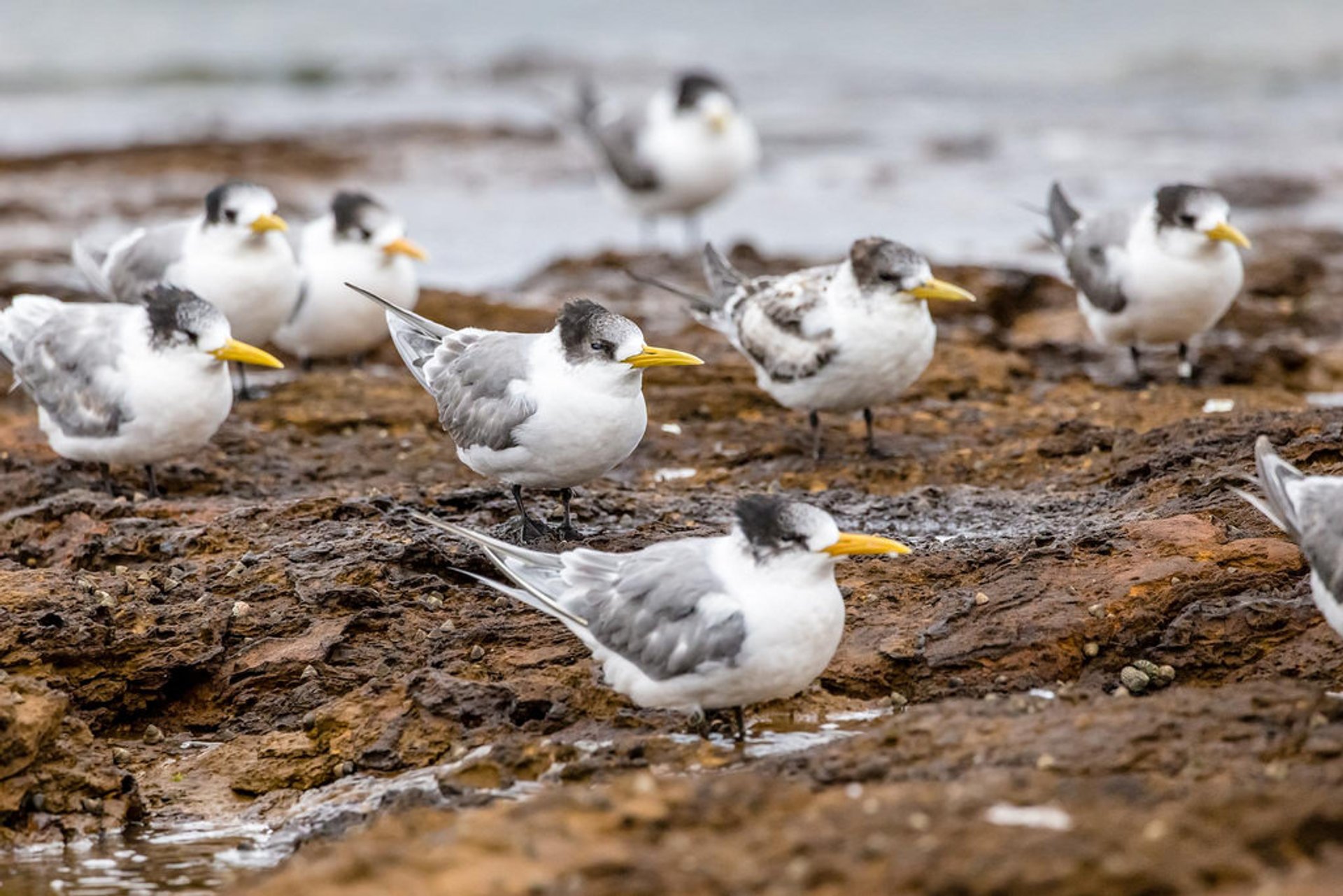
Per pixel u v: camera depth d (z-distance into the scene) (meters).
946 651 11.52
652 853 8.33
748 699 10.34
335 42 49.09
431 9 52.44
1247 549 12.10
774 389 16.25
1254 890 7.82
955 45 45.91
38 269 24.56
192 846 10.37
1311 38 43.28
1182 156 33.25
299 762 11.20
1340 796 8.44
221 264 17.83
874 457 16.28
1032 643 11.51
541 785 10.14
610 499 14.38
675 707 10.60
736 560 10.12
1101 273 17.58
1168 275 17.11
